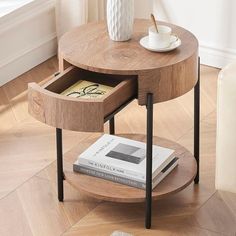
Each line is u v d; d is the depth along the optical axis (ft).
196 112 8.95
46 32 12.66
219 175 8.02
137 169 8.55
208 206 8.91
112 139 9.21
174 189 8.57
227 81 7.45
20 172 9.65
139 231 8.50
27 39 12.26
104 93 8.43
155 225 8.59
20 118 10.97
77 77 8.73
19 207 8.97
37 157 9.98
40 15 12.37
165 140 9.59
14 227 8.63
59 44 8.61
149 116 8.07
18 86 11.91
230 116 7.59
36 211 8.89
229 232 8.44
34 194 9.21
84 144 9.54
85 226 8.61
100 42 8.67
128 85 8.14
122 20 8.54
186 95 11.55
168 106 11.24
